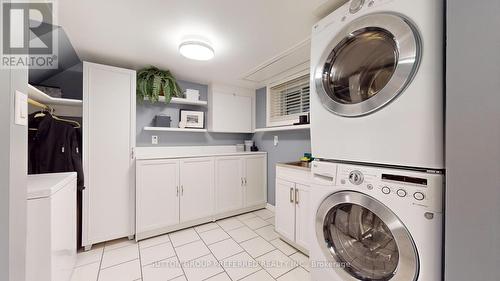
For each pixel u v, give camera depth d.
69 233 1.43
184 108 2.91
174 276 1.56
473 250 0.61
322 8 1.33
